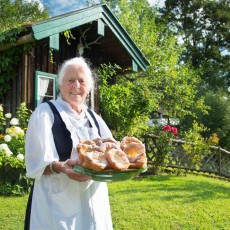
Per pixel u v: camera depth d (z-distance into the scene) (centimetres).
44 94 816
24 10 2958
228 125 1909
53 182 214
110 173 204
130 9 1800
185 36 3244
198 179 905
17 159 590
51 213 210
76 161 204
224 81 3138
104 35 934
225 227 489
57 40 743
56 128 224
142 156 216
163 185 738
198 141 1020
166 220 491
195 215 527
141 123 974
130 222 470
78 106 242
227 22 3281
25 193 595
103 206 232
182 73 1717
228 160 1177
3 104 812
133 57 978
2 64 788
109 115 923
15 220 455
